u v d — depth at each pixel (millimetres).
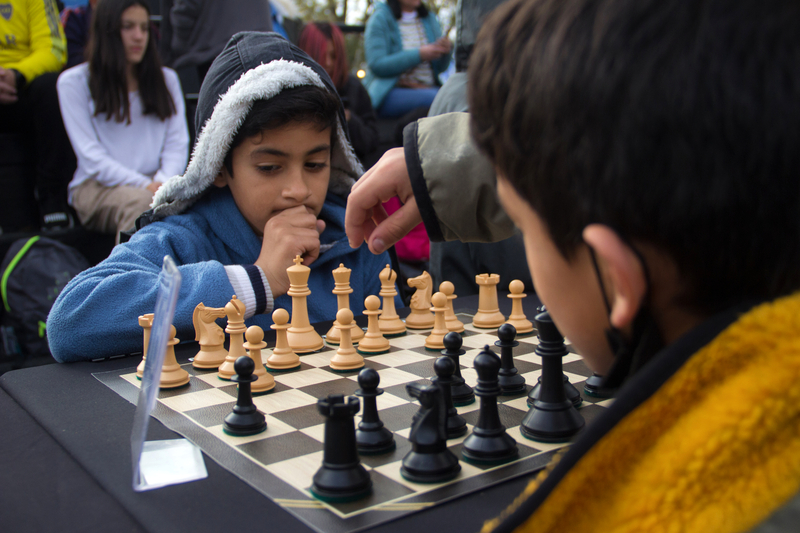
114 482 829
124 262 1738
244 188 1975
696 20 458
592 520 535
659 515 469
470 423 1067
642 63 463
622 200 482
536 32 536
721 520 451
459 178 1226
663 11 467
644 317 552
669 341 570
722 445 455
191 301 1640
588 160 491
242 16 4148
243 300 1721
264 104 1846
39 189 3859
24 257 3303
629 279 503
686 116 448
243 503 767
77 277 1628
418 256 3406
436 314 1574
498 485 821
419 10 5441
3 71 3717
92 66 3545
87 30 4516
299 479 831
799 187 457
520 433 1011
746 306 505
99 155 3586
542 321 1003
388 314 1770
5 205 3916
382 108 5262
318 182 2031
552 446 952
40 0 4012
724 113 444
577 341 652
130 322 1518
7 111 3906
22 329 3238
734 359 485
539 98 520
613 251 499
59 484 844
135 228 2115
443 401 851
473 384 1254
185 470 865
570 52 500
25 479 861
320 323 1896
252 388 1223
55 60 4039
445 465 831
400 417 1074
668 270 517
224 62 1974
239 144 1927
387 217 1431
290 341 1585
